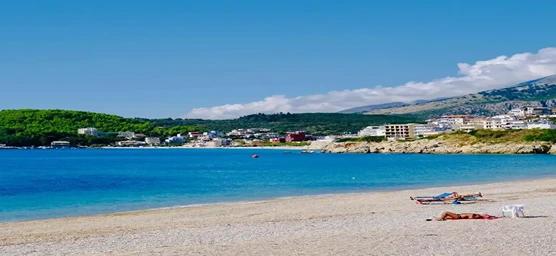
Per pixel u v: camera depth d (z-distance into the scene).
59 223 37.69
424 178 87.88
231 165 158.12
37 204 54.75
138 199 58.75
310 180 87.75
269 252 22.73
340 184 77.44
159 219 38.88
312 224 32.78
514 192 53.41
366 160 183.38
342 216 37.22
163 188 74.88
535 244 22.83
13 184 85.81
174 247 24.92
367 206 44.22
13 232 33.16
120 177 103.69
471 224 29.62
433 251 21.91
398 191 60.38
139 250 24.58
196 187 76.00
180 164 167.75
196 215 41.06
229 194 63.19
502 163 139.00
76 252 24.61
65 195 65.31
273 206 46.19
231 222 35.91
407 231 27.61
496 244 23.06
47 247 26.31
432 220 32.31
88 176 107.81
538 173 95.31
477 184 71.31
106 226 35.41
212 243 26.09
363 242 24.47
